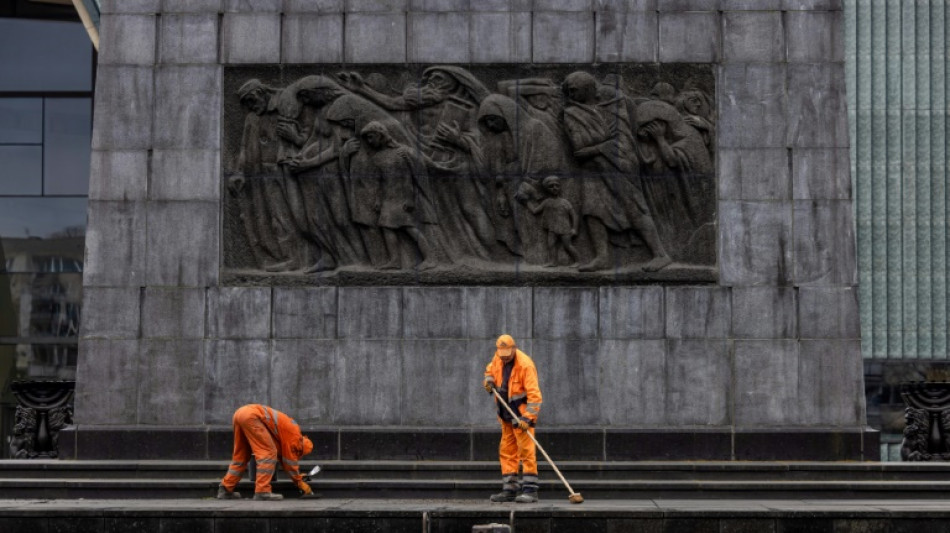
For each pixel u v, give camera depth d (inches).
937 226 1422.2
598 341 967.6
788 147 978.1
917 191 1427.2
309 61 993.5
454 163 982.4
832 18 984.9
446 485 911.7
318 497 898.7
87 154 1713.8
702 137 981.8
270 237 982.4
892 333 1417.3
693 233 976.9
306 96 988.6
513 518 770.8
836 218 972.6
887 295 1419.8
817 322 965.8
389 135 984.3
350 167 986.1
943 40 1439.5
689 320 967.6
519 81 988.6
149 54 994.1
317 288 975.0
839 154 975.6
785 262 970.7
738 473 934.4
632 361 965.8
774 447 955.3
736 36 986.7
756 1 987.3
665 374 965.2
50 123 1715.1
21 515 778.2
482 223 979.3
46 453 1040.2
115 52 995.3
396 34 993.5
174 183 984.3
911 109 1435.8
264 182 986.1
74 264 1694.1
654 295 970.1
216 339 974.4
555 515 772.6
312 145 987.3
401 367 968.3
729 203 975.0
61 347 1679.4
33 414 1045.2
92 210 984.3
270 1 996.6
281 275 978.1
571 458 955.3
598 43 988.6
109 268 979.9
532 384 838.5
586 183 979.3
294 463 887.1
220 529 778.8
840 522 770.8
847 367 962.7
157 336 975.0
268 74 993.5
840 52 983.6
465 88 989.2
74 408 981.8
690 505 824.9
